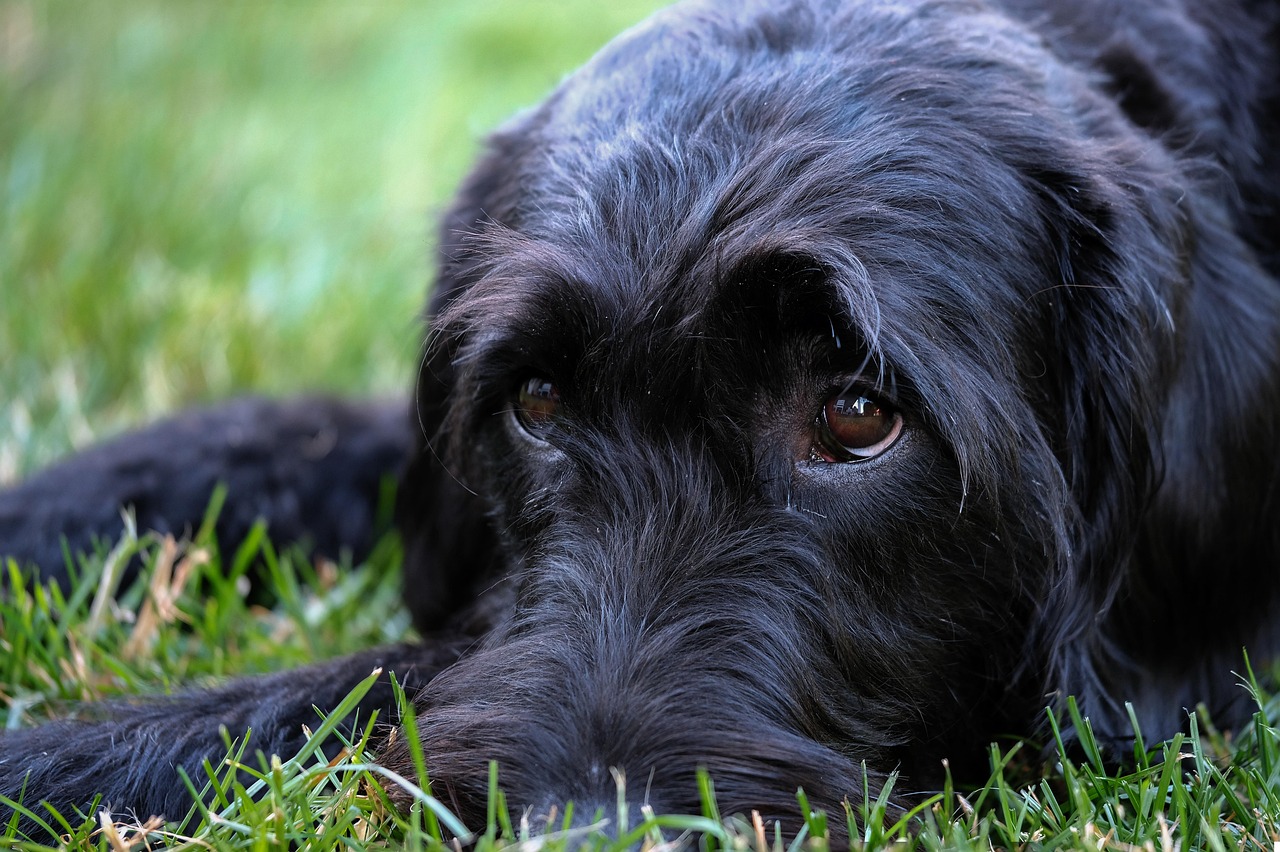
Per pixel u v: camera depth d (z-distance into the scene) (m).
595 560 2.56
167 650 3.36
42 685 3.18
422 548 3.61
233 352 5.25
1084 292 2.88
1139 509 2.86
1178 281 2.92
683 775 2.21
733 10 3.22
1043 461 2.79
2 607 3.26
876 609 2.65
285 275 5.93
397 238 6.38
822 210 2.69
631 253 2.68
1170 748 2.59
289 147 7.87
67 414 4.65
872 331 2.49
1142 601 2.94
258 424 4.20
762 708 2.41
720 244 2.61
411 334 5.23
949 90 2.95
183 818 2.48
